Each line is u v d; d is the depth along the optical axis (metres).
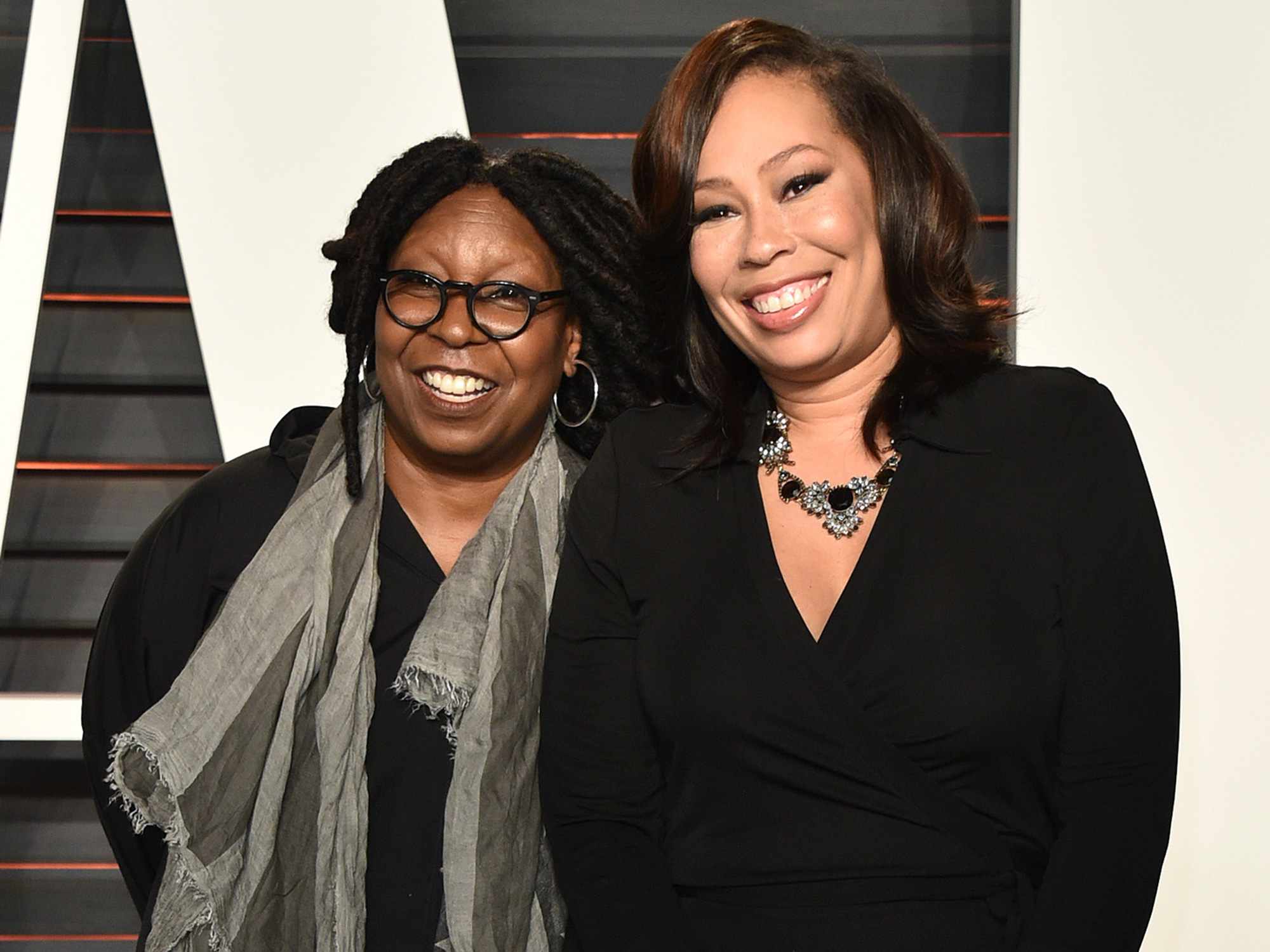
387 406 1.51
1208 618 1.83
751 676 1.24
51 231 1.96
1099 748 1.19
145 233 2.13
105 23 2.12
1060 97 1.86
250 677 1.44
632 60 2.12
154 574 1.55
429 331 1.43
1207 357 1.84
